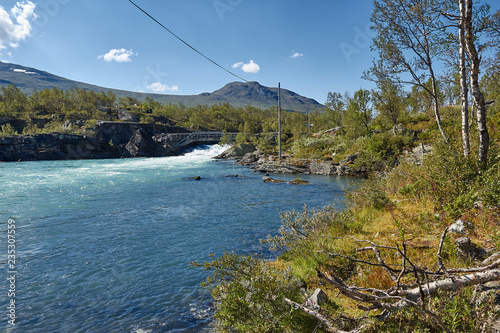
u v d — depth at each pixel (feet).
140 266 29.25
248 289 15.70
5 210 56.03
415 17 36.06
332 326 12.02
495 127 35.40
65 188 85.05
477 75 26.66
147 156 380.37
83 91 625.41
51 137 330.34
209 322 19.20
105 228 43.47
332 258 21.22
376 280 16.29
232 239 37.32
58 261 30.86
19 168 167.94
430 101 112.37
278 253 30.99
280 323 14.15
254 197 69.41
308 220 27.58
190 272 27.50
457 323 9.77
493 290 10.62
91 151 361.51
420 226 23.08
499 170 21.61
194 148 407.44
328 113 206.59
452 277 11.68
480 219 20.35
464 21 27.78
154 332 18.35
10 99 543.80
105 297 23.12
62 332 18.62
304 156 151.33
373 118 159.63
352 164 108.88
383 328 11.44
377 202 33.86
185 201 65.00
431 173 28.45
